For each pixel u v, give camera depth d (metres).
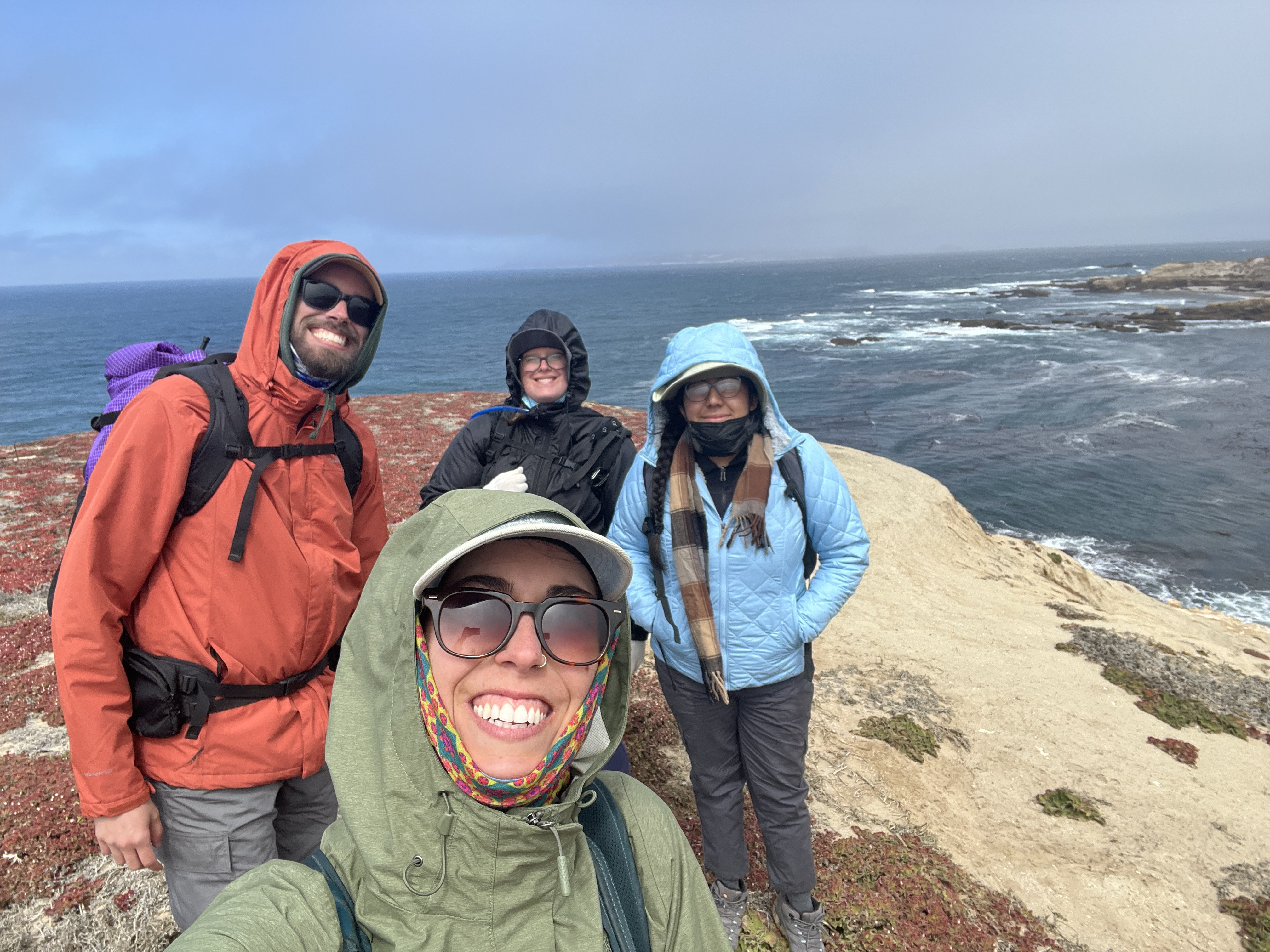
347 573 2.41
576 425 3.52
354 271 2.29
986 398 38.75
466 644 1.19
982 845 4.68
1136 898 4.36
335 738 1.22
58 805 3.97
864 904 3.83
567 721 1.27
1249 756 6.36
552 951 1.20
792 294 141.25
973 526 15.07
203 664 2.11
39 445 16.08
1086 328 64.38
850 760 5.41
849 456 16.94
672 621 2.91
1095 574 15.88
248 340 2.23
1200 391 38.53
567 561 1.31
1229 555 20.02
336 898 1.13
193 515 2.10
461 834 1.16
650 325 95.25
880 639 8.23
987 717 6.43
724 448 2.78
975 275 181.25
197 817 2.15
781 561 2.77
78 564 1.91
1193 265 97.00
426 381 56.59
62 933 3.17
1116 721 6.64
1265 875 4.71
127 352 3.33
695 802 4.43
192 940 0.99
